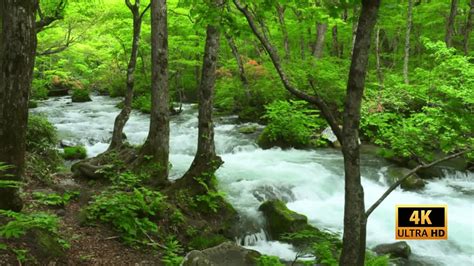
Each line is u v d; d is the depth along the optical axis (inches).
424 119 323.6
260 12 163.3
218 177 414.9
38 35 621.6
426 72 409.1
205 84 324.8
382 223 343.0
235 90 776.3
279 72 133.1
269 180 406.0
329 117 123.9
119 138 423.5
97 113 830.5
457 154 134.0
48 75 935.0
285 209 323.3
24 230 184.9
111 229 258.5
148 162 351.3
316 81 552.4
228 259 200.4
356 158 117.3
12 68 191.3
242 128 637.9
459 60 388.8
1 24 192.1
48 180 343.3
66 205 292.0
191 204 314.2
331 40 876.6
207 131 331.3
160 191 327.9
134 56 430.6
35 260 177.6
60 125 671.1
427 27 837.8
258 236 311.6
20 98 195.6
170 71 877.8
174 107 903.7
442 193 408.8
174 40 700.0
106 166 362.9
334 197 399.9
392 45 964.0
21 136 198.7
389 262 278.5
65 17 521.3
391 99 469.7
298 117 555.8
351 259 118.2
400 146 336.2
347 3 140.5
